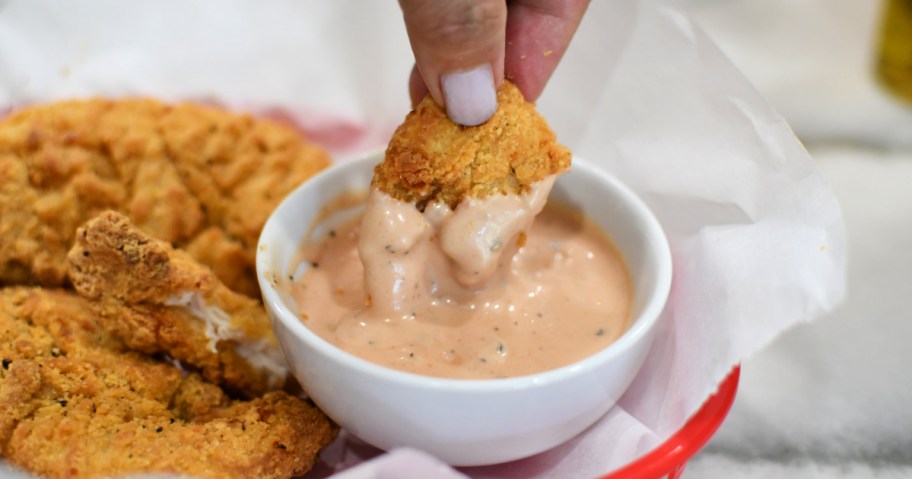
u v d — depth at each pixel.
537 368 0.23
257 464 0.23
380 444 0.24
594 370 0.22
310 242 0.27
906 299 0.32
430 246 0.24
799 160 0.25
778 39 0.46
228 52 0.35
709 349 0.24
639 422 0.25
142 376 0.25
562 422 0.23
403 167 0.24
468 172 0.24
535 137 0.24
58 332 0.26
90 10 0.35
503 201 0.24
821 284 0.23
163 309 0.25
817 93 0.42
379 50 0.34
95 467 0.22
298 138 0.32
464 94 0.23
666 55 0.28
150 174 0.29
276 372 0.26
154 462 0.22
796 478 0.27
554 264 0.26
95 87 0.35
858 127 0.40
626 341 0.23
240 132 0.31
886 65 0.42
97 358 0.25
